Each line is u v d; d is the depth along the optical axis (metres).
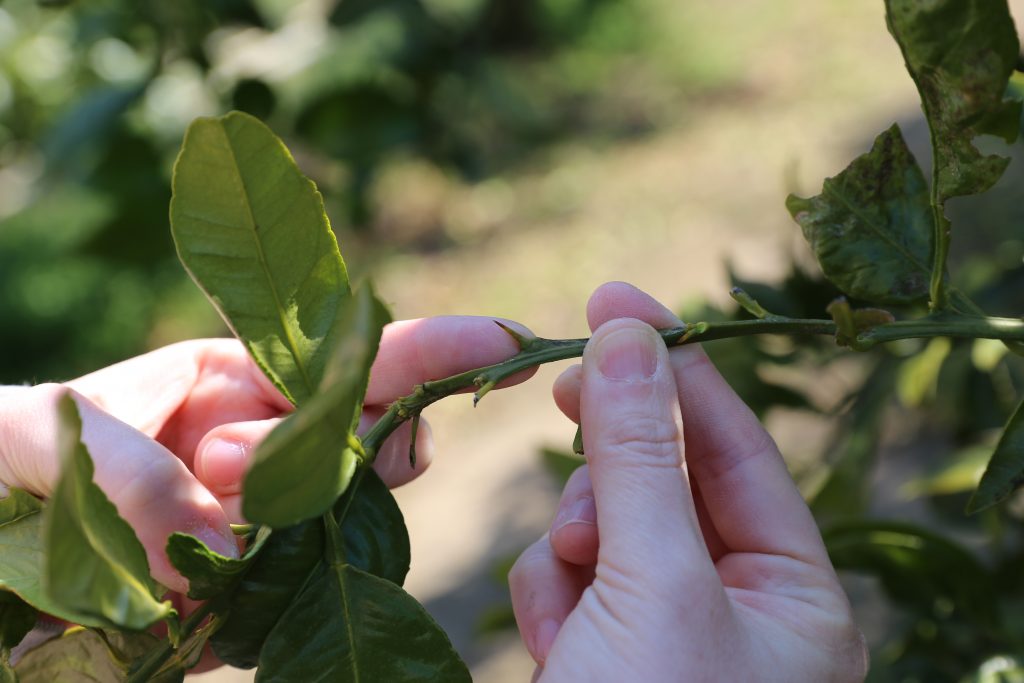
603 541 0.30
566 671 0.29
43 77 0.88
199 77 0.59
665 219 1.74
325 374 0.27
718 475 0.34
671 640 0.29
